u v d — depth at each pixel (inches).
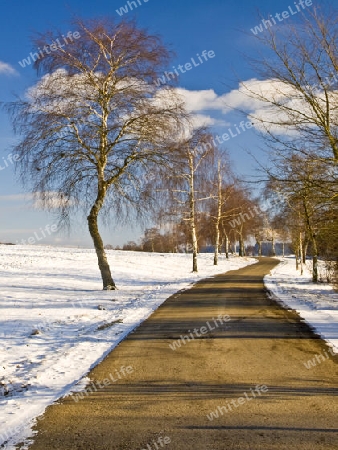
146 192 738.2
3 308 525.7
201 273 1339.8
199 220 1429.6
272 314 521.3
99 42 668.7
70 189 708.0
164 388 247.4
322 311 545.0
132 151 706.2
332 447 171.0
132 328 433.4
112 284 776.3
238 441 177.3
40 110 660.7
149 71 688.4
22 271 976.3
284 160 376.8
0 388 252.7
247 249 3654.0
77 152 685.9
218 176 1434.5
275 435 182.5
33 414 211.5
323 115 367.6
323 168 370.0
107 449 172.9
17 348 350.9
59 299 631.2
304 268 1803.6
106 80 684.7
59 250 1828.2
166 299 677.9
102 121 700.0
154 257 1797.5
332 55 356.2
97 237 765.3
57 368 291.9
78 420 202.8
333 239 551.5
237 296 725.3
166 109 692.1
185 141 729.6
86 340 377.4
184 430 189.2
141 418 203.6
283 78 367.6
